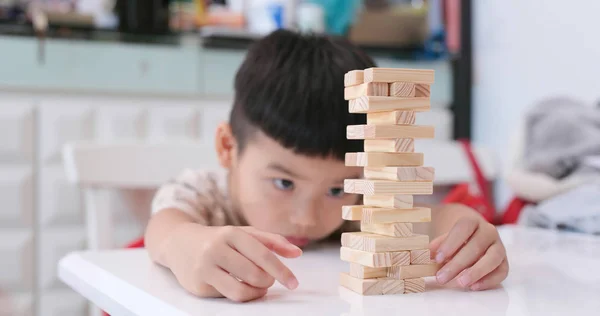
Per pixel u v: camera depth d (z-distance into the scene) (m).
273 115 0.68
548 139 1.20
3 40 1.63
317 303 0.39
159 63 1.78
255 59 0.77
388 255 0.41
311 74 0.70
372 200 0.44
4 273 1.64
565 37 1.64
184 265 0.42
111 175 0.98
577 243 0.69
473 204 1.30
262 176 0.69
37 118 1.67
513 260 0.56
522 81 1.82
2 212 1.63
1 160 1.63
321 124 0.66
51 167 1.68
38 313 1.68
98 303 0.46
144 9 1.80
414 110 0.41
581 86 1.58
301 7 1.90
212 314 0.36
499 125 1.93
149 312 0.39
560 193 1.12
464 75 2.04
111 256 0.58
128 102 1.76
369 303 0.39
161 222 0.59
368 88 0.41
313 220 0.69
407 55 1.99
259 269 0.40
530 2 1.78
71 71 1.70
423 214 0.42
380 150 0.42
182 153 1.04
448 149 1.54
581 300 0.40
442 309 0.37
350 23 1.97
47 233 1.69
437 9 2.05
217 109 1.82
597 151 1.13
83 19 1.74
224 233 0.43
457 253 0.44
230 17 1.87
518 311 0.36
